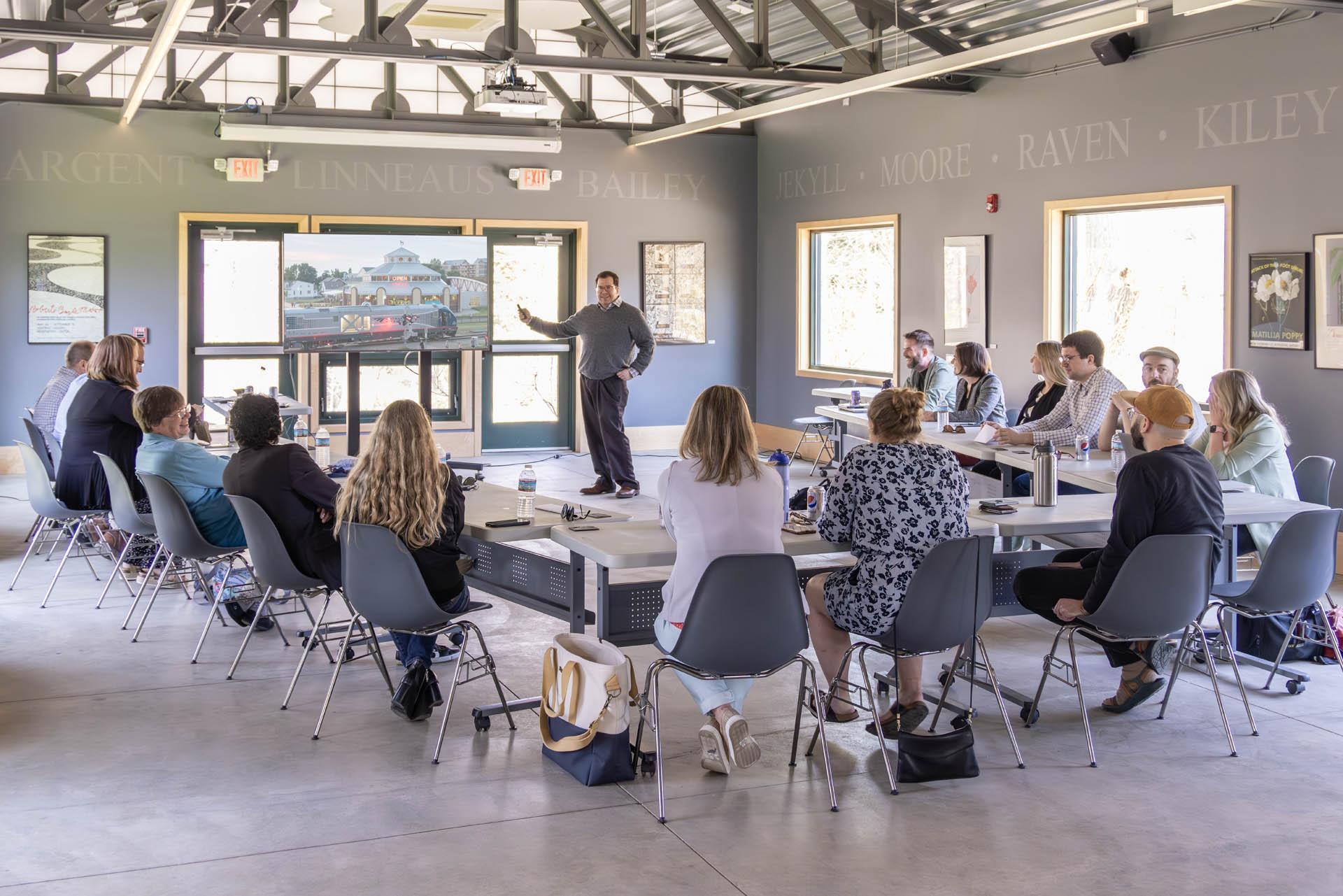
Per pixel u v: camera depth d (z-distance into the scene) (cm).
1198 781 408
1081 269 899
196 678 517
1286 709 482
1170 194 799
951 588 401
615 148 1223
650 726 454
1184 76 785
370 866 342
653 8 1073
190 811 379
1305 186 711
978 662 538
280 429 502
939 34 933
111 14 1042
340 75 1152
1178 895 327
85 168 1083
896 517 406
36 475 644
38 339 1084
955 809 385
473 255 1118
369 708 480
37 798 388
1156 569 415
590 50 1191
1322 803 390
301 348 1075
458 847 355
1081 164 870
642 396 1255
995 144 950
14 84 1071
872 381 1099
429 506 425
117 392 660
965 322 991
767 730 457
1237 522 479
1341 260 692
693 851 353
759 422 1295
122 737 445
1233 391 555
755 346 1291
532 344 1237
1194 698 497
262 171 1114
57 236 1079
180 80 1109
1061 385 733
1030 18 875
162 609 634
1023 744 445
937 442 712
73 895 323
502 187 1192
